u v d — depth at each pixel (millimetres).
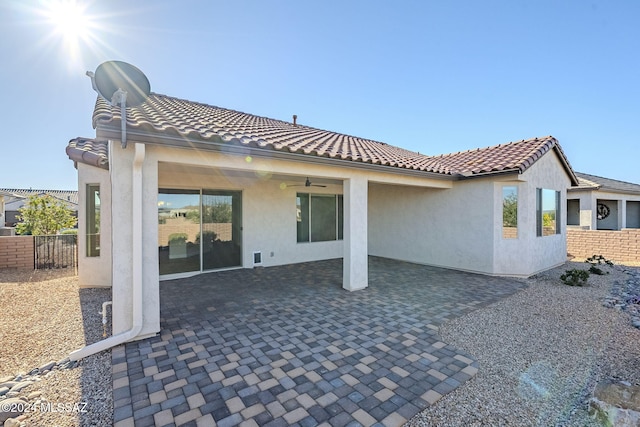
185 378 3729
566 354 4355
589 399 3260
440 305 6625
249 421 2953
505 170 8805
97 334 5141
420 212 11523
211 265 10031
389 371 3893
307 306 6551
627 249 12398
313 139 9586
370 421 2955
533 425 2908
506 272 9438
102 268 8180
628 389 3213
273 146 5695
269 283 8570
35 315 6055
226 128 6781
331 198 12969
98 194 8430
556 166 11055
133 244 4703
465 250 10188
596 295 7395
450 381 3656
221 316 5926
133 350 4473
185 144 4879
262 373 3846
